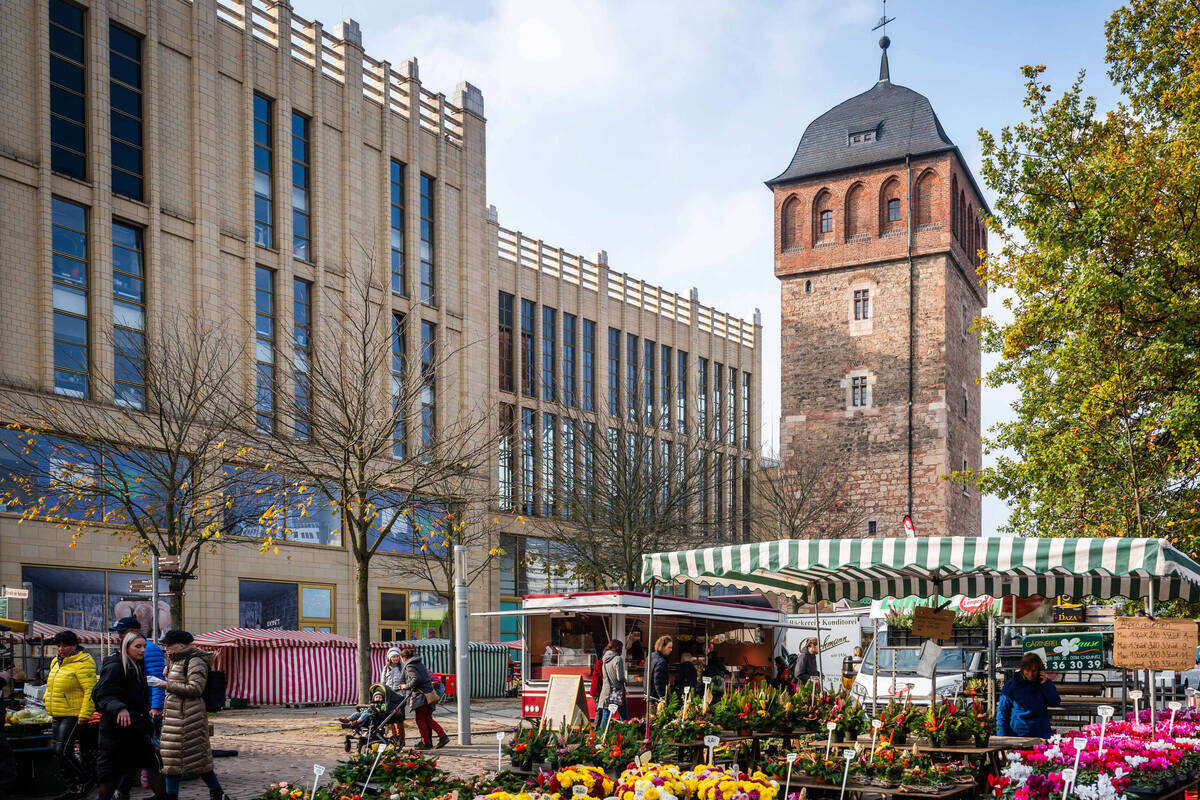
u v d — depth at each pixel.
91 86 33.66
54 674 13.13
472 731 22.72
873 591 15.92
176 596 25.70
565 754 9.88
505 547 49.22
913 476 58.09
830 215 62.25
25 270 31.64
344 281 41.44
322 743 19.91
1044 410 26.38
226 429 30.88
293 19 40.75
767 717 12.69
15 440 30.48
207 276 36.28
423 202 46.28
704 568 12.45
